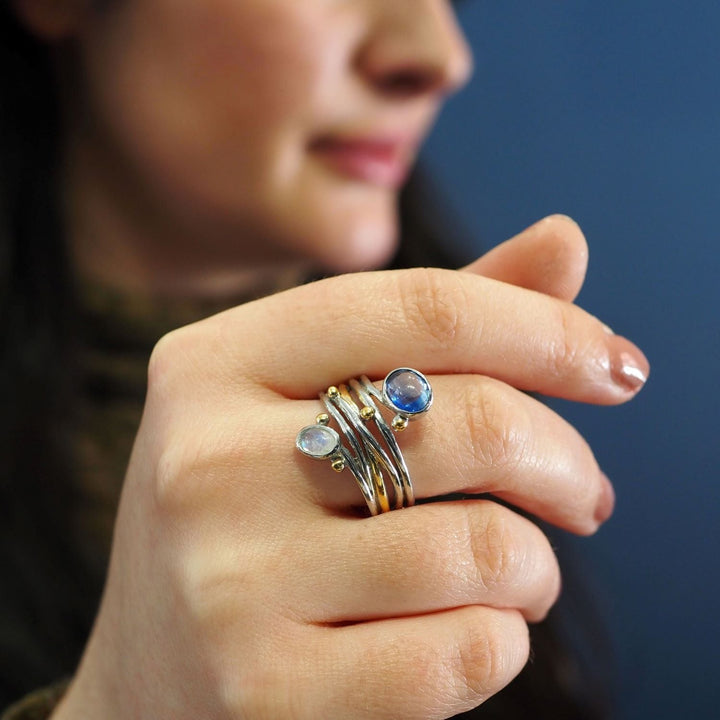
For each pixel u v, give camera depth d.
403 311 0.19
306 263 0.39
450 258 0.52
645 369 0.19
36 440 0.37
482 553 0.18
